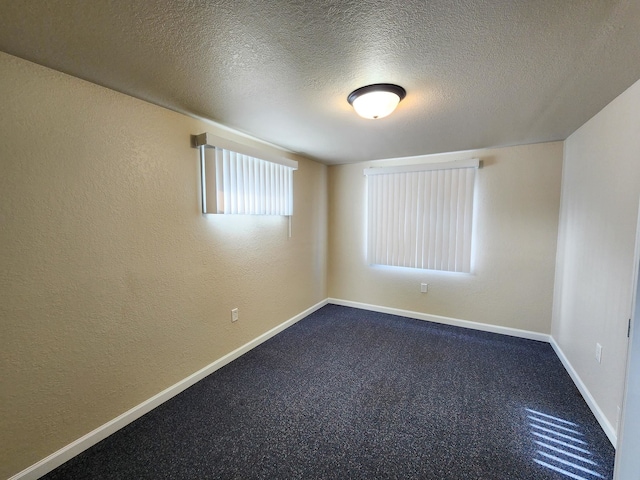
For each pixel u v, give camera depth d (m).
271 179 2.90
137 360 1.90
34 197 1.42
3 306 1.35
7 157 1.33
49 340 1.50
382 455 1.60
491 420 1.86
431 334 3.21
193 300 2.26
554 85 1.60
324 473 1.49
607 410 1.75
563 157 2.81
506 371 2.45
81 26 1.12
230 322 2.62
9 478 1.39
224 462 1.56
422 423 1.84
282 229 3.25
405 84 1.60
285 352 2.80
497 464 1.54
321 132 2.52
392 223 3.69
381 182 3.73
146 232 1.92
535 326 3.06
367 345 2.95
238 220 2.65
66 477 1.48
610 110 1.83
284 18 1.08
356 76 1.52
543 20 1.08
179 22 1.10
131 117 1.80
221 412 1.95
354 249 4.07
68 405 1.58
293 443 1.69
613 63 1.37
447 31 1.15
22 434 1.43
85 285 1.63
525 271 3.07
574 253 2.41
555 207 2.89
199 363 2.33
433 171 3.38
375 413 1.94
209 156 2.24
